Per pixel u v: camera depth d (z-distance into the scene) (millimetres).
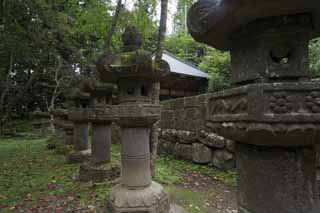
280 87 943
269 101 950
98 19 4516
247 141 1132
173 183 3814
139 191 2529
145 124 2600
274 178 1123
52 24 7176
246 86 1015
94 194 3213
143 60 2391
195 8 1255
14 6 6309
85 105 4605
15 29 6953
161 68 2600
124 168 2652
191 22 1279
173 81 10195
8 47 7961
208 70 9922
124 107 2514
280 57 1098
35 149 7547
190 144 5332
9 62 11031
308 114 923
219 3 1069
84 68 9281
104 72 2492
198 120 5066
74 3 5414
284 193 1105
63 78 11305
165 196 2633
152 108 2602
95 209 2742
